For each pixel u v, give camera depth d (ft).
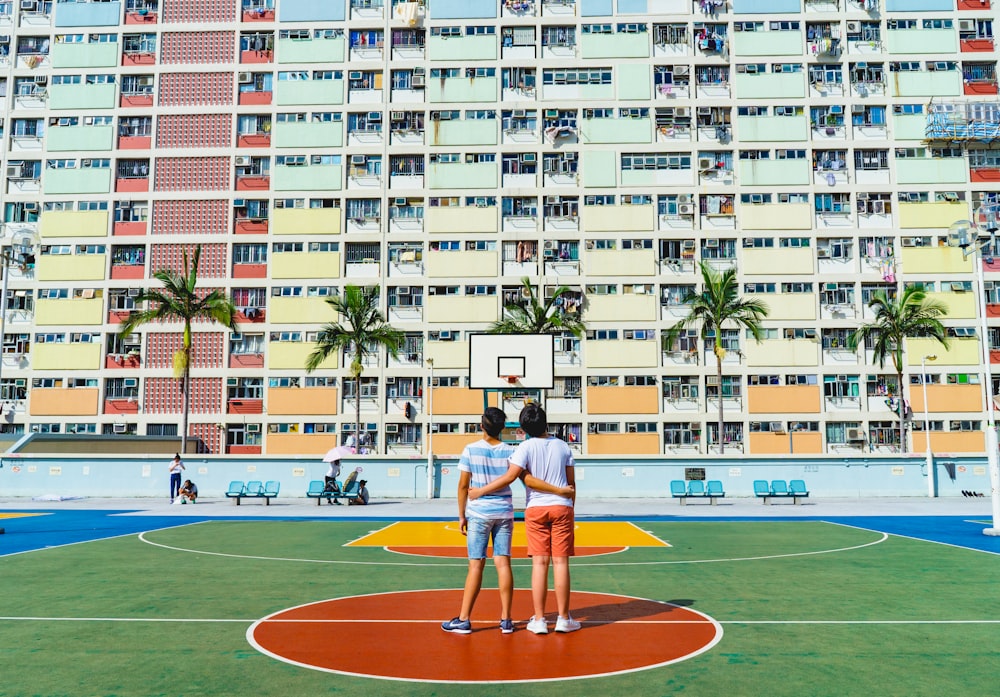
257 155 163.53
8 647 22.84
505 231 160.25
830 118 161.79
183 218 162.81
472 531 24.44
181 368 132.77
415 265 159.94
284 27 166.91
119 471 113.70
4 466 114.11
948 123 159.12
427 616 27.50
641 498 110.52
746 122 161.99
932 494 110.22
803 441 153.38
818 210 159.84
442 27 166.30
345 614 27.94
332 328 137.49
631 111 163.53
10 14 170.19
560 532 24.56
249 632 24.80
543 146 162.20
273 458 113.19
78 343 159.74
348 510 87.97
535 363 79.77
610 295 157.89
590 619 26.73
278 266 160.25
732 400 155.22
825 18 164.25
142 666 20.65
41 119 167.43
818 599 30.81
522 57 165.48
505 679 19.21
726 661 20.98
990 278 156.87
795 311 156.56
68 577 36.99
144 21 168.55
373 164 162.81
